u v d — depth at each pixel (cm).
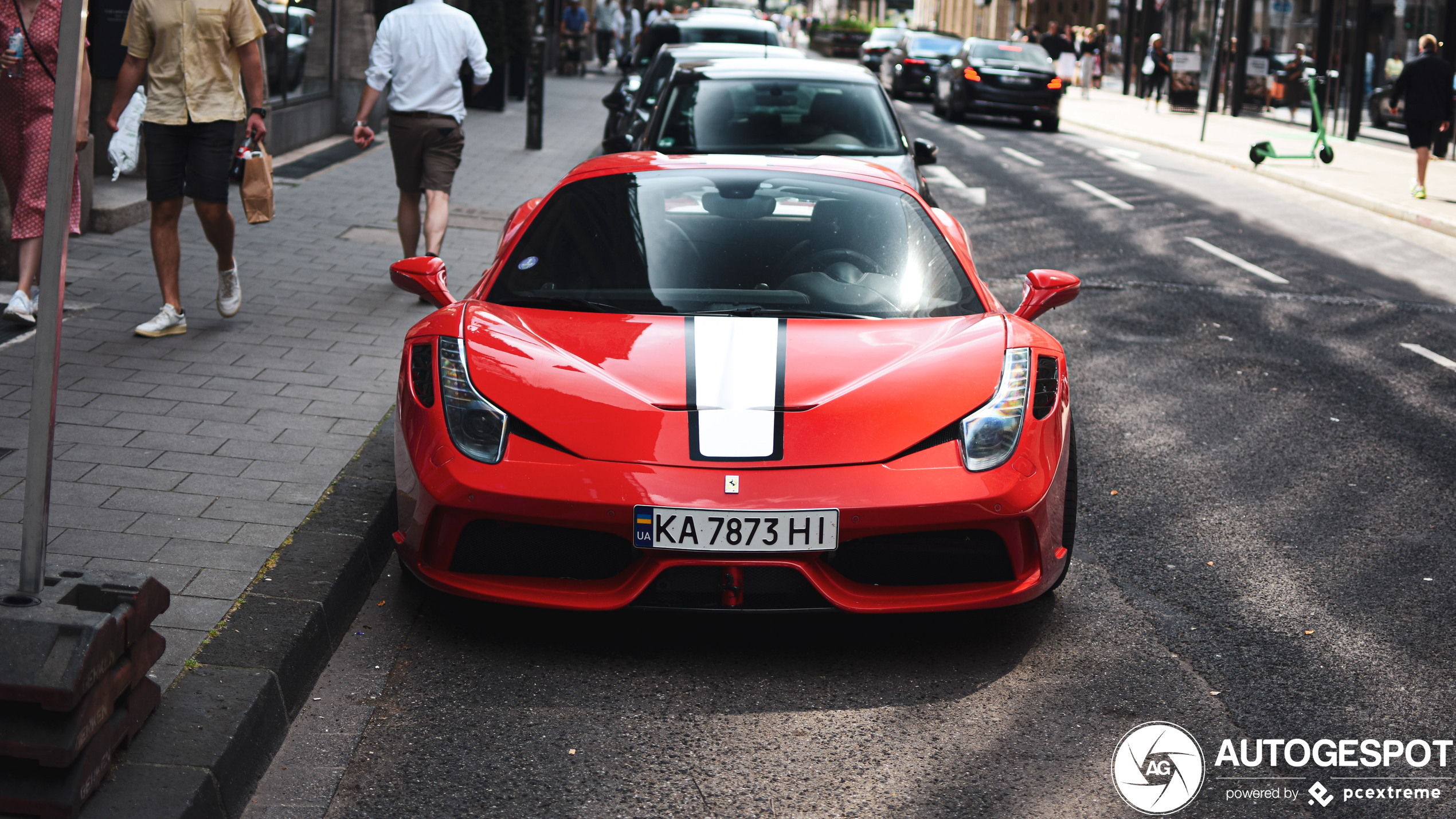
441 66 752
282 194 1091
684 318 405
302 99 1430
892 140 825
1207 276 1008
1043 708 333
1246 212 1385
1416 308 916
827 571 347
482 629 372
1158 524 474
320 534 396
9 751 240
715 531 336
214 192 613
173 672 303
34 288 688
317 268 804
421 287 443
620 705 330
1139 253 1103
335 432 495
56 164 251
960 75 2402
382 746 306
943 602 352
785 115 833
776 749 310
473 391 365
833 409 357
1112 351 754
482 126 1769
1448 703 341
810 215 464
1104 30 4034
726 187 478
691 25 1612
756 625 380
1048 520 363
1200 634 380
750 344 385
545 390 363
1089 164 1811
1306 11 2523
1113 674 354
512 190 1221
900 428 355
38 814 243
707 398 360
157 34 597
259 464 455
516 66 2238
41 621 243
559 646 363
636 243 445
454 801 283
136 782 258
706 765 302
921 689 343
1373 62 2233
